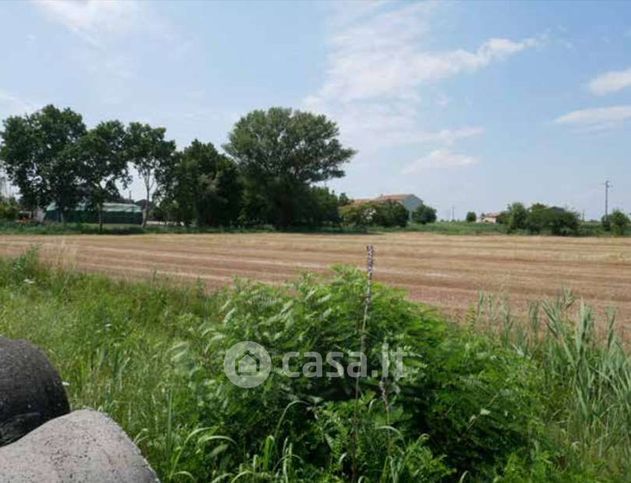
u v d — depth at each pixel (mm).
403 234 66000
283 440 3535
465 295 15219
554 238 50156
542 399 4902
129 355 5633
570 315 11375
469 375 3764
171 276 15891
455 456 3607
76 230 62312
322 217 81062
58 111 69188
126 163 70125
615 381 5164
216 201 75438
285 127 77500
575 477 3459
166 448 3453
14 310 7691
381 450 3291
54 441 2527
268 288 4113
